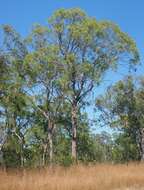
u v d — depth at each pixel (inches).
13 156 1989.4
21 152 1995.6
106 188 813.9
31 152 2119.8
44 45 1894.7
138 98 2311.8
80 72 1870.1
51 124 2033.7
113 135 2694.4
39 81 1886.1
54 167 990.4
